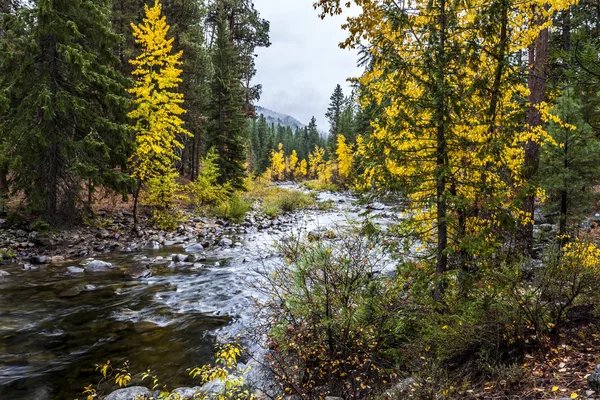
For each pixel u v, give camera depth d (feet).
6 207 48.60
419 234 19.92
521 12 18.93
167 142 58.90
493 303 15.61
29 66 44.60
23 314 26.68
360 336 16.42
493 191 17.84
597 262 15.90
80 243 47.01
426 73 17.92
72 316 26.71
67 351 21.57
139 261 42.93
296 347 15.42
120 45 77.56
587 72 15.49
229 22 117.50
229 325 25.41
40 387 17.76
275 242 20.02
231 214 77.20
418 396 11.78
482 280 16.66
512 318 14.67
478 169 18.07
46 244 44.14
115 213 61.52
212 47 107.55
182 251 49.93
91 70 47.60
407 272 19.49
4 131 43.70
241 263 43.32
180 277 37.29
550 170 37.78
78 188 50.19
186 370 19.34
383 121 18.67
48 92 42.27
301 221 75.72
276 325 16.99
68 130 49.34
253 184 144.36
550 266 15.66
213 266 41.86
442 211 19.22
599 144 34.76
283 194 116.98
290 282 18.26
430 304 17.35
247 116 118.73
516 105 18.34
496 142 17.15
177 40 85.87
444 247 19.24
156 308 28.73
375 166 18.69
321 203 103.35
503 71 17.49
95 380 18.44
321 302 16.46
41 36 44.91
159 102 57.47
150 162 58.34
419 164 19.10
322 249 16.85
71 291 31.89
